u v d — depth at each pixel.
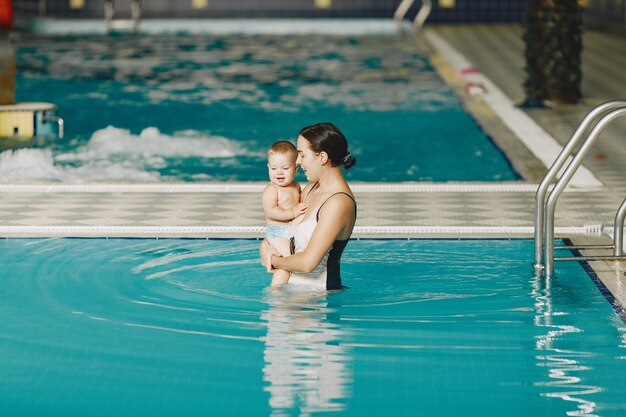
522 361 4.60
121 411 4.06
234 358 4.63
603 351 4.74
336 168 5.36
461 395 4.21
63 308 5.43
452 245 6.82
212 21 26.94
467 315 5.27
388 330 5.01
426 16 26.95
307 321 5.16
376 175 9.92
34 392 4.25
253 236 7.04
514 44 22.27
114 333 5.00
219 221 7.50
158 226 7.32
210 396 4.21
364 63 18.81
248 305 5.43
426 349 4.76
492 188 8.73
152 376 4.43
